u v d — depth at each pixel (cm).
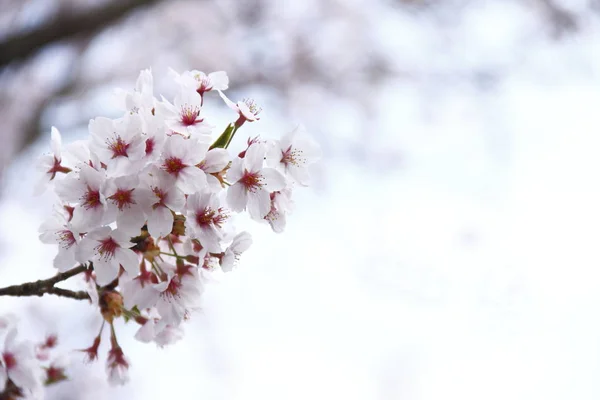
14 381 117
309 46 406
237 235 116
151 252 115
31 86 343
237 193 115
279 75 408
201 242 114
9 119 336
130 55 379
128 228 113
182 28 388
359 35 414
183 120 116
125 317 118
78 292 116
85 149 115
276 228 117
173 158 114
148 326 118
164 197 113
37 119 348
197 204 114
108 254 114
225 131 117
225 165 115
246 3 396
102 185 113
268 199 116
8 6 313
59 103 356
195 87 117
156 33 384
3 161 332
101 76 367
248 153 116
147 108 115
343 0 412
